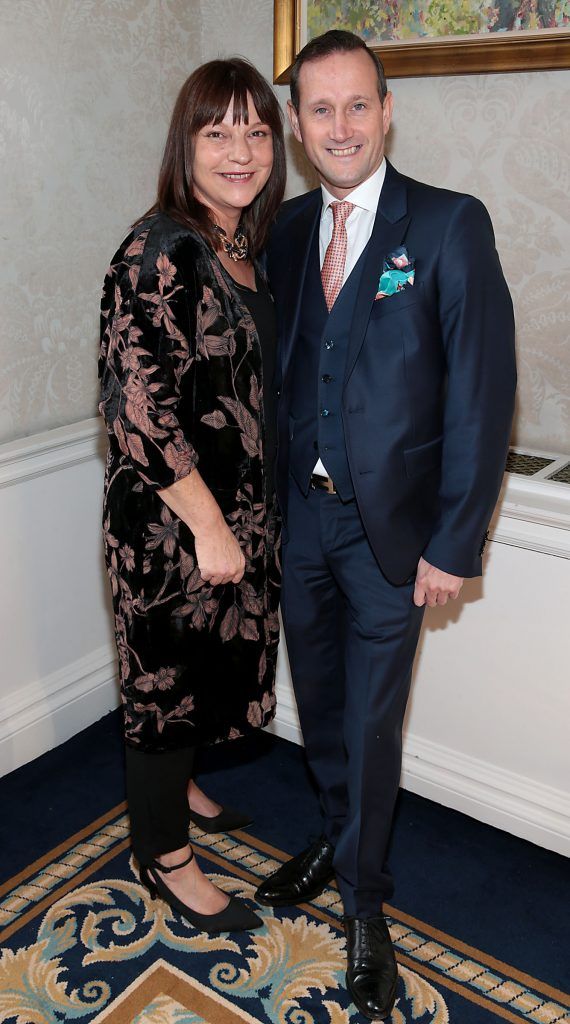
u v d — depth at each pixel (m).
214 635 1.83
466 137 2.22
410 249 1.63
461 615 2.23
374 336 1.67
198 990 1.87
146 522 1.72
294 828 2.33
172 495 1.67
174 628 1.78
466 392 1.64
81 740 2.69
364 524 1.73
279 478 1.87
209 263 1.67
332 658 2.02
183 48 2.62
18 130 2.24
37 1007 1.82
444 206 1.63
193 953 1.96
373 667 1.83
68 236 2.44
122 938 1.99
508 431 1.69
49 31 2.25
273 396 1.85
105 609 2.75
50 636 2.59
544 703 2.18
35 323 2.41
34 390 2.46
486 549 2.13
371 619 1.82
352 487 1.78
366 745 1.83
